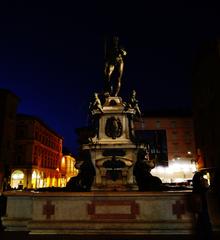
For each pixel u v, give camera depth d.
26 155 63.00
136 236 8.52
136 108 13.15
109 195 9.34
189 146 70.38
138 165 12.31
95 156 12.19
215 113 40.91
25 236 8.48
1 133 49.25
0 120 49.88
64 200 9.41
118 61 13.87
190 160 69.25
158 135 70.81
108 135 12.64
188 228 8.85
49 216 9.30
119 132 12.64
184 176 66.88
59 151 90.88
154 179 12.33
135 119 13.50
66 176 95.88
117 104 13.13
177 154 69.81
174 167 68.00
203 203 7.57
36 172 65.19
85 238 8.24
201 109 47.56
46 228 8.96
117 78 13.82
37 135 67.44
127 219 9.12
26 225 9.26
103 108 12.91
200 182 8.13
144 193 9.30
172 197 9.23
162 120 71.81
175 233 8.83
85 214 9.25
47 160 76.56
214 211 9.05
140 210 9.21
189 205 9.11
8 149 51.22
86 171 12.63
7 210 9.42
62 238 8.24
